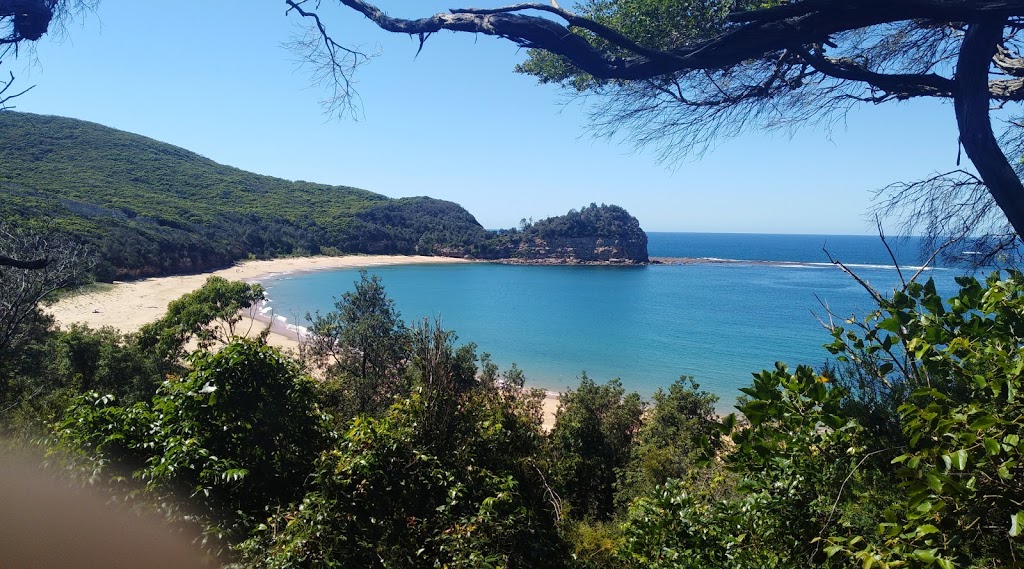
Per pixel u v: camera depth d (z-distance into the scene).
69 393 12.17
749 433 2.84
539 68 4.39
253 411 5.73
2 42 3.34
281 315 61.59
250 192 156.50
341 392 15.45
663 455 14.19
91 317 46.00
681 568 3.69
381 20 3.55
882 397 3.67
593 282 115.38
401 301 86.06
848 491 3.21
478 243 161.75
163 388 6.15
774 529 3.16
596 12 3.73
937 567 1.78
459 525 5.02
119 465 4.91
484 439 6.77
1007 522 1.75
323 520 4.60
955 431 1.89
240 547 4.33
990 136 2.56
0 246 10.58
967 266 3.39
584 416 16.98
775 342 56.44
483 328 65.38
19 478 4.50
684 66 2.91
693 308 80.62
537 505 6.71
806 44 3.23
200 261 91.75
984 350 2.08
